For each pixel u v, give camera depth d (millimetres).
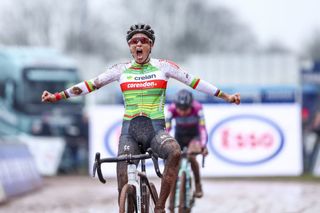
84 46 83000
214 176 38438
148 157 11898
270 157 37938
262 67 44656
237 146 37938
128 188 11977
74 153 42094
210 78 44750
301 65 40812
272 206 23125
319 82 40562
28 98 42312
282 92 39281
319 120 40188
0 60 42688
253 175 38125
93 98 42188
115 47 88188
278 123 38000
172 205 18547
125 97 12703
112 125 38719
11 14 80500
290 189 30844
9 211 22594
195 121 20078
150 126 12477
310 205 23391
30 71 42562
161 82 12625
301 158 38406
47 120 42125
